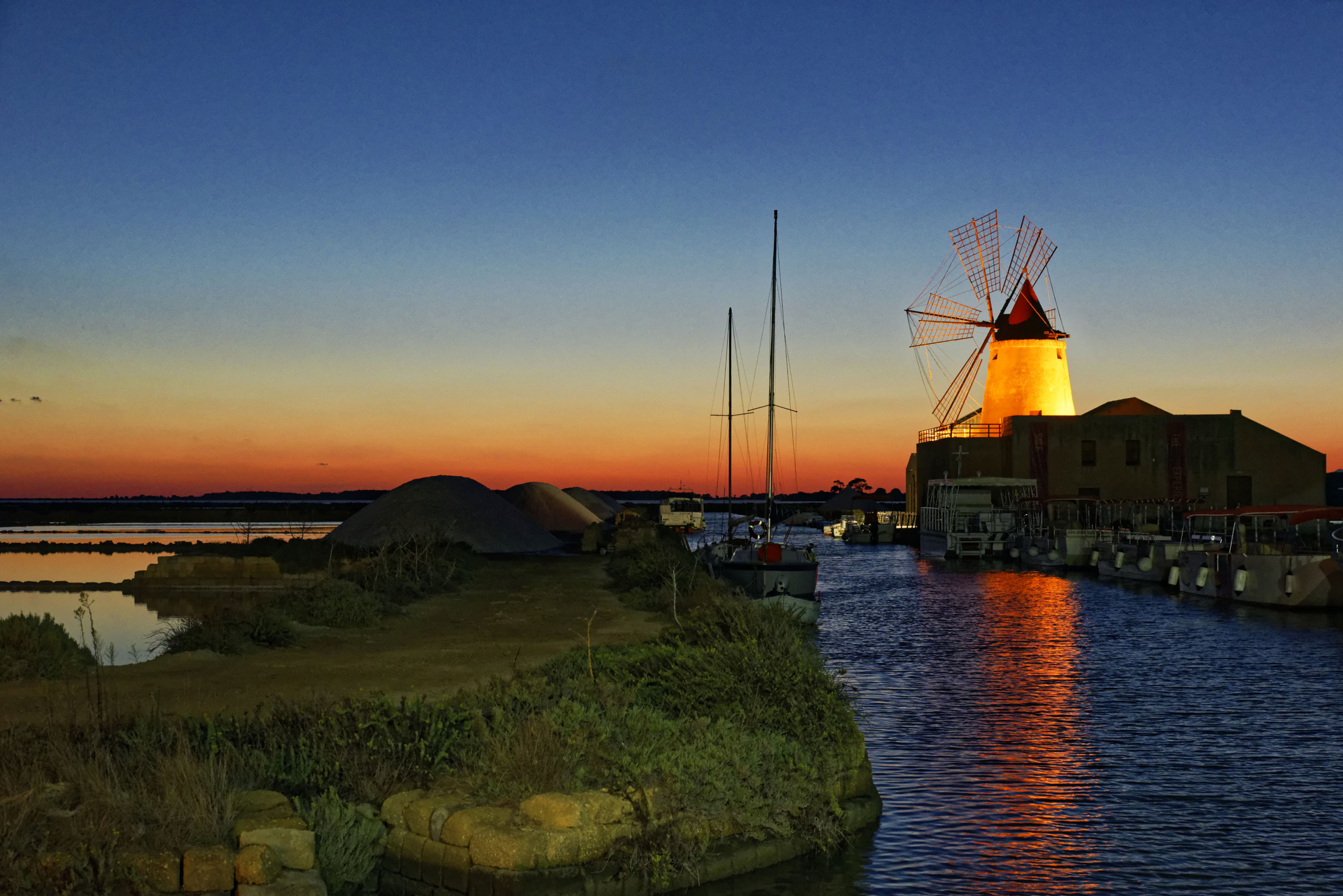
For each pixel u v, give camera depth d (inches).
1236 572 1745.8
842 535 4579.2
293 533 3784.5
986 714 783.7
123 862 346.3
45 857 341.1
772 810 453.7
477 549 2303.2
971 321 4079.7
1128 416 3363.7
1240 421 3344.0
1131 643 1216.8
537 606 1176.2
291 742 453.4
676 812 414.9
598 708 490.6
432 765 441.7
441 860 388.5
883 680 940.0
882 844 484.1
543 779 410.3
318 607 988.6
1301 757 654.5
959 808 541.3
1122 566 2283.5
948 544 3093.0
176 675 702.5
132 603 1428.4
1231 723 755.4
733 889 425.4
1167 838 500.7
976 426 3705.7
